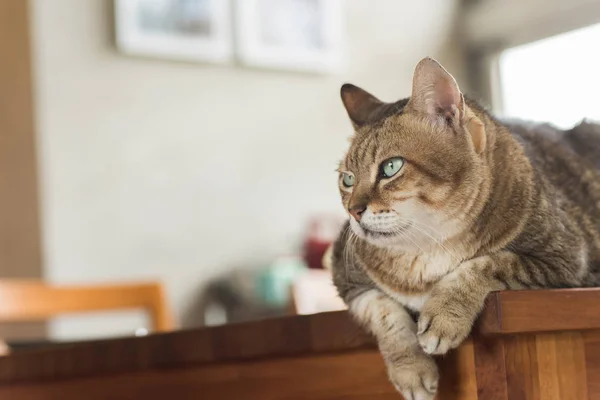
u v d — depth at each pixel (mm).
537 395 842
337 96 2777
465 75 2855
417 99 950
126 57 2473
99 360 1148
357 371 944
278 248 2633
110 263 2400
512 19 2682
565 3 2504
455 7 2887
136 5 2484
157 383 1123
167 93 2525
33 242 2346
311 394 980
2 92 2408
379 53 2844
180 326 2473
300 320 971
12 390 1250
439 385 875
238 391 1045
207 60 2588
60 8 2389
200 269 2523
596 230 1023
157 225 2477
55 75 2371
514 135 1038
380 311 926
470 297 862
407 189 939
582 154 1148
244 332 1013
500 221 929
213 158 2576
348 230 1007
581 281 945
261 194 2635
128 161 2453
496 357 833
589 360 865
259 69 2670
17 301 1646
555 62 2559
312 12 2748
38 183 2332
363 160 966
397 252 943
